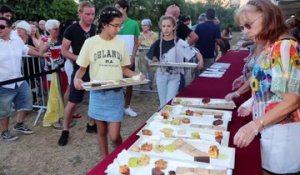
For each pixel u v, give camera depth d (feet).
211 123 6.07
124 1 13.80
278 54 4.38
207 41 17.99
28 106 12.89
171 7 13.53
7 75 11.97
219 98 8.16
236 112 6.93
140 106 17.10
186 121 6.12
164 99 10.92
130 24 13.94
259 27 4.50
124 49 8.40
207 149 4.80
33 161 10.78
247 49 21.29
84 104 17.40
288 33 4.62
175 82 10.68
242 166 4.45
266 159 5.23
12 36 12.16
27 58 15.37
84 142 12.24
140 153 4.67
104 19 7.79
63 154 11.25
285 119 4.99
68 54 11.21
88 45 8.02
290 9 15.64
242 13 4.64
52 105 13.87
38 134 13.19
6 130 12.61
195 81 10.51
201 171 4.10
